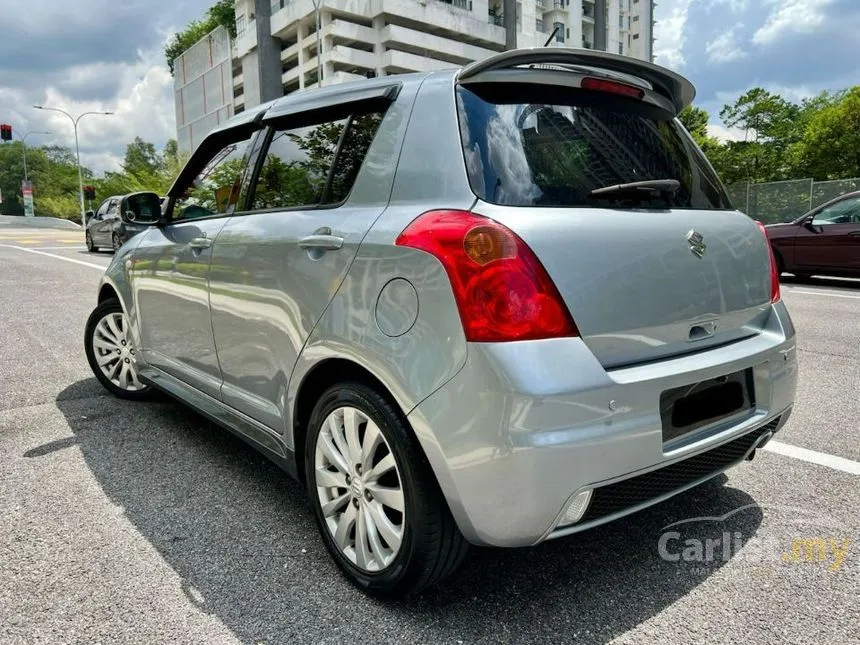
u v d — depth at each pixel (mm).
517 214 1791
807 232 10758
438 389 1746
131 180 41312
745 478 3008
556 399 1644
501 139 1945
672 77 2354
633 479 1875
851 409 4035
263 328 2484
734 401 2221
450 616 1989
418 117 2094
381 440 1980
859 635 1884
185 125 67688
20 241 22922
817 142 40344
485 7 54281
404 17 47938
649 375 1847
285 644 1860
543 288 1710
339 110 2426
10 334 6348
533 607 2035
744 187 20469
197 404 3135
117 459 3250
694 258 2113
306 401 2379
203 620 1969
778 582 2166
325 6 45281
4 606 2027
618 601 2064
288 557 2338
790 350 2451
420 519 1864
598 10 63625
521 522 1662
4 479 3002
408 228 1899
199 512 2686
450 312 1730
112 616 1983
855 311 7914
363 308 1982
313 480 2283
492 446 1649
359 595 2104
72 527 2549
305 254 2254
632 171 2156
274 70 52031
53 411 4004
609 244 1876
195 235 3049
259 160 2770
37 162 97375
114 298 4113
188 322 3109
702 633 1900
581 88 2180
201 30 71000
